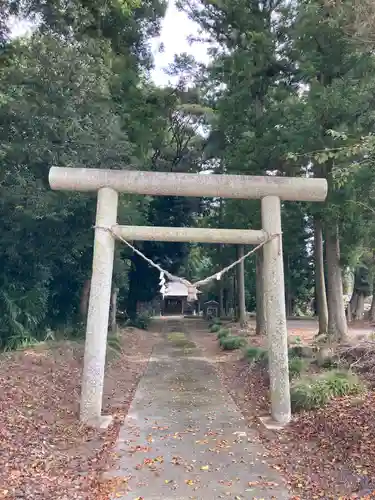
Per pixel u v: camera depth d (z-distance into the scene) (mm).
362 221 11578
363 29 7465
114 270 16859
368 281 26406
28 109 9688
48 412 7230
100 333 7227
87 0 12008
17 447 5578
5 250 11031
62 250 11961
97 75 10977
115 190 7570
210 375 11836
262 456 5797
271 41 13945
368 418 6387
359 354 9711
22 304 11609
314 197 7676
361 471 5039
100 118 11031
